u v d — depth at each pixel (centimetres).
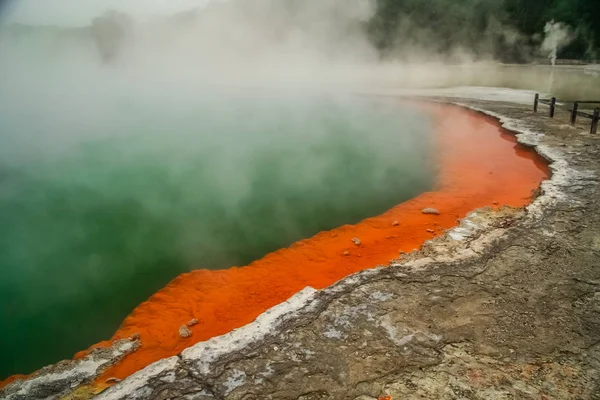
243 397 245
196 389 252
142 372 268
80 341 395
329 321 313
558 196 552
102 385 297
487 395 241
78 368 319
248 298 422
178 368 270
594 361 265
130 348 347
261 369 267
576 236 439
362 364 269
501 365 264
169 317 397
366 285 361
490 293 344
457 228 496
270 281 454
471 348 281
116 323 420
